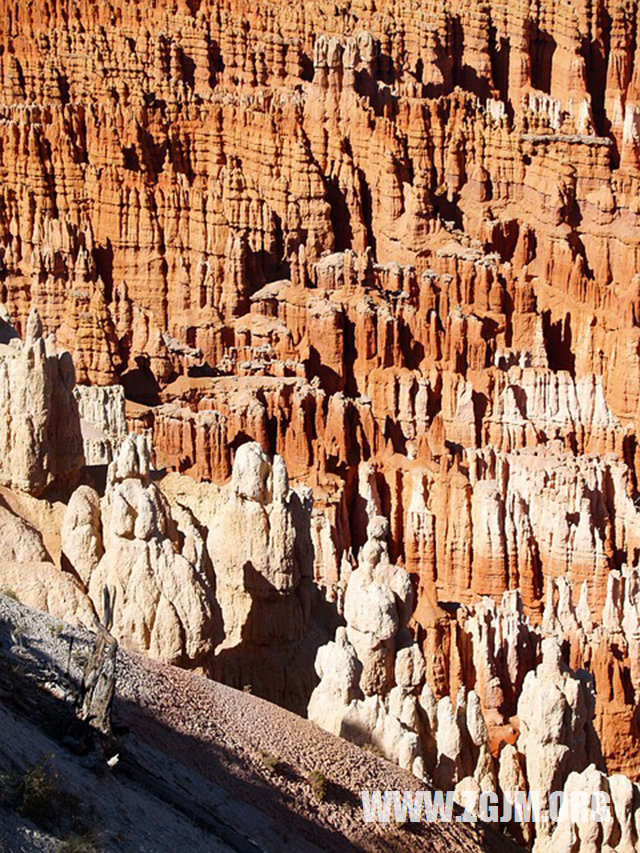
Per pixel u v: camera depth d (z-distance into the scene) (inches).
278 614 2178.9
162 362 4087.1
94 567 2052.2
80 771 1363.2
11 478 2183.8
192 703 1679.4
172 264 4478.3
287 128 4633.4
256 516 2174.0
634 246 4675.2
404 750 1878.7
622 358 4441.4
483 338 4372.5
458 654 2773.1
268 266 4515.3
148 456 2089.1
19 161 4458.7
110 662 1448.1
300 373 4195.4
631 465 4269.2
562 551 3663.9
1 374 2191.2
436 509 3764.8
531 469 3932.1
